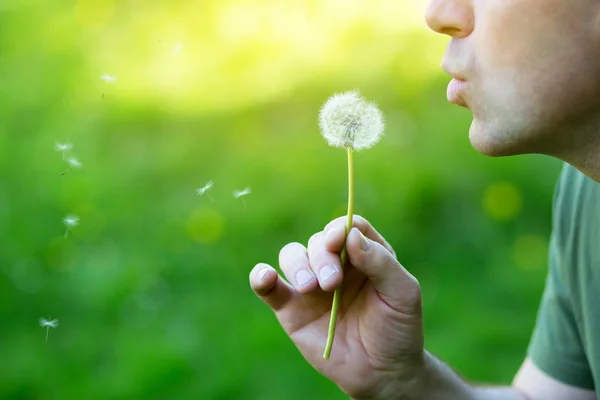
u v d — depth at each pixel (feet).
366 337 4.99
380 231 12.77
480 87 3.94
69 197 13.52
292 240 12.76
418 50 16.79
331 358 5.03
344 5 18.13
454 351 10.63
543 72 3.73
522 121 3.84
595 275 5.18
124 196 13.78
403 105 15.38
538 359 6.04
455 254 12.56
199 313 11.48
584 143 3.90
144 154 14.76
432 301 11.68
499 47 3.81
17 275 12.07
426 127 14.69
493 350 10.68
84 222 13.16
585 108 3.75
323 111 4.41
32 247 12.62
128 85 16.56
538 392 5.94
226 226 13.06
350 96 4.42
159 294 11.91
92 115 15.78
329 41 17.40
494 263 12.31
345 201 13.17
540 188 13.32
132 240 12.96
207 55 17.30
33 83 16.58
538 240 12.66
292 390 10.05
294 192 13.52
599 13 3.59
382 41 17.16
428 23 4.12
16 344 10.90
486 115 3.96
